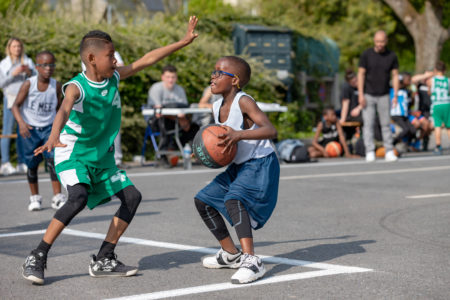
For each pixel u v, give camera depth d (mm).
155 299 5047
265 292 5215
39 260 5539
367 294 5125
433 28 37062
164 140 15078
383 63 15484
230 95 5789
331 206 9602
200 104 15289
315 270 5898
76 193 5559
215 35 22969
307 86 26312
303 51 25297
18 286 5492
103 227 8164
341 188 11461
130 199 5770
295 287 5348
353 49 41219
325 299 5004
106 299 5062
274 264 6156
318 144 17719
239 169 5816
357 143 17719
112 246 5812
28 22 16578
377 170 14188
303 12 40344
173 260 6398
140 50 17625
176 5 34312
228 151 5574
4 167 14383
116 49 17141
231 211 5645
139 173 14039
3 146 14367
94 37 5570
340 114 18562
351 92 18016
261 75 20641
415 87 20297
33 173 9531
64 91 5531
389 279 5562
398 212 9062
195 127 15234
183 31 19688
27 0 17453
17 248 7004
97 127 5707
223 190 5887
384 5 43000
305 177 13062
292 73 24312
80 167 5656
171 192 11156
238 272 5508
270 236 7535
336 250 6754
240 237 5609
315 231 7797
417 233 7637
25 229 8125
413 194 10719
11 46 13797
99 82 5652
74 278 5754
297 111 23734
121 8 27672
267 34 23594
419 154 18484
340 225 8172
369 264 6113
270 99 21078
